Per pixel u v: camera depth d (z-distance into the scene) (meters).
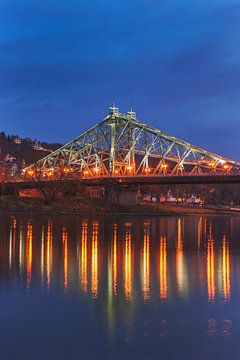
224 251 59.25
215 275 40.81
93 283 36.94
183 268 44.69
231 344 23.73
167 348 23.20
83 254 54.72
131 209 177.62
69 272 41.88
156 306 30.22
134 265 46.41
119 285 36.25
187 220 141.38
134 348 23.20
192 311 29.11
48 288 35.00
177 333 25.19
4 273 41.12
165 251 58.81
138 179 192.38
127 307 29.92
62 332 25.31
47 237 75.50
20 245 63.12
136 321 27.12
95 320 27.28
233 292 34.06
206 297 32.53
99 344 23.69
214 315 28.33
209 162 195.75
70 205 170.25
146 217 157.75
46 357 22.22
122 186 195.12
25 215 145.12
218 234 87.31
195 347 23.33
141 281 37.91
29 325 26.39
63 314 28.36
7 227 96.44
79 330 25.61
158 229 99.81
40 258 50.78
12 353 22.67
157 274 41.25
